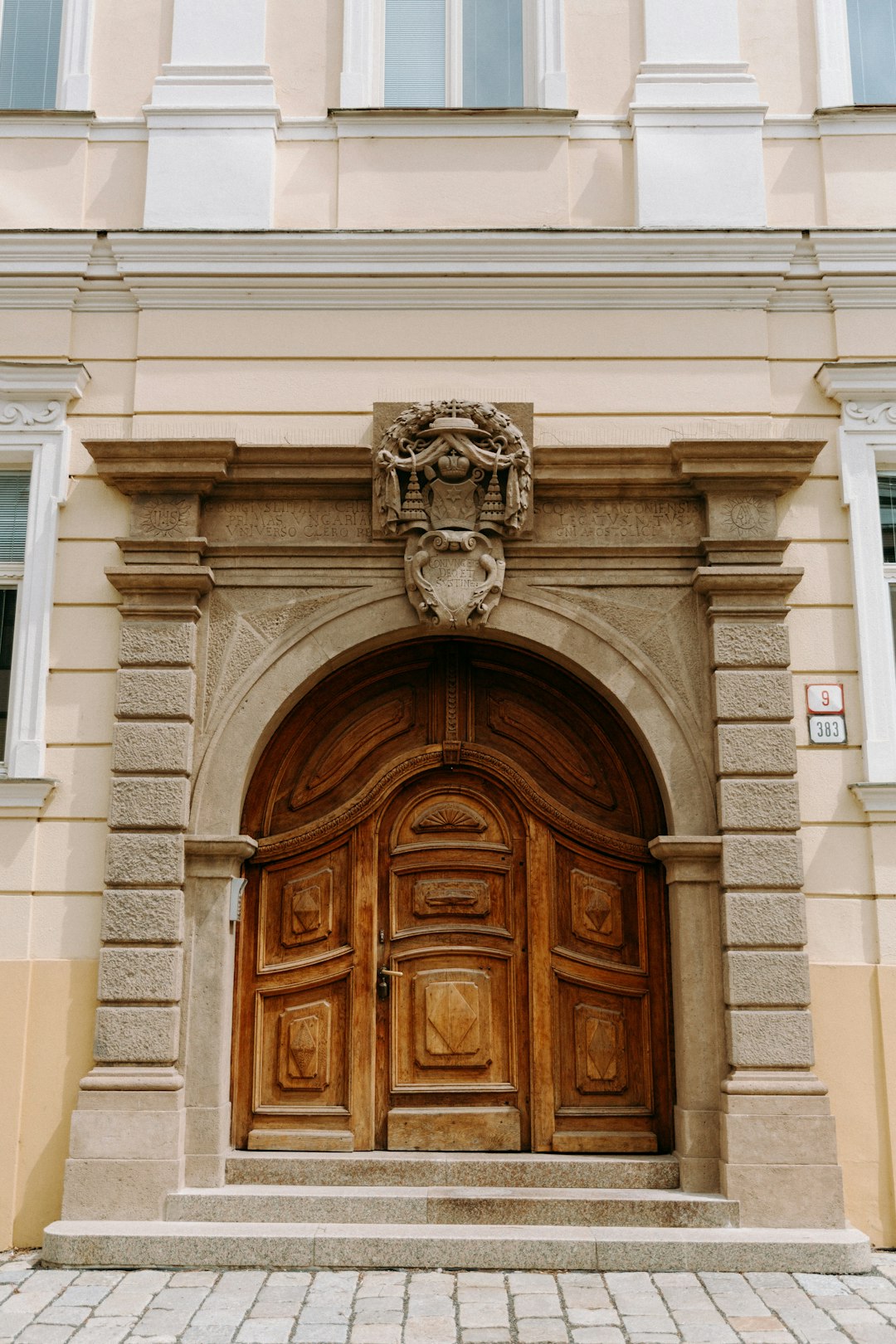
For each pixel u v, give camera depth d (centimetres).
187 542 579
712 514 589
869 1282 487
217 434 606
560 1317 445
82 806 570
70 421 611
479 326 615
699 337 615
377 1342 421
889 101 672
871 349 617
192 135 639
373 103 668
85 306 623
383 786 600
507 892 598
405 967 590
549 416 608
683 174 634
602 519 597
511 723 618
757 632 577
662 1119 571
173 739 568
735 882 552
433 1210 523
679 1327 436
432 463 586
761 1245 501
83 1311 451
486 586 578
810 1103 530
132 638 577
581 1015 584
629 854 595
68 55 661
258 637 586
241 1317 445
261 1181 547
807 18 662
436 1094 576
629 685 580
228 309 618
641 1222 520
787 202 638
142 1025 541
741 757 564
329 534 595
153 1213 522
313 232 614
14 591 615
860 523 596
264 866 598
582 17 661
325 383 610
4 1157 539
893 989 552
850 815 570
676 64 646
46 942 559
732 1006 543
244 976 587
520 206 634
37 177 641
